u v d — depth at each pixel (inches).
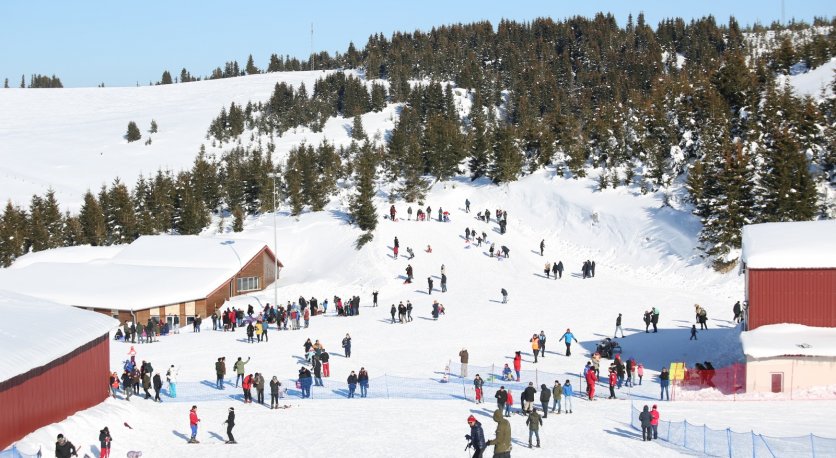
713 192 2513.5
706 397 1379.2
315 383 1540.4
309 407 1380.4
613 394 1401.3
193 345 1952.5
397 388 1504.7
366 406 1376.7
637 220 2849.4
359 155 4328.3
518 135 3806.6
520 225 3134.8
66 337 1195.3
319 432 1202.0
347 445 1123.9
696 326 1947.6
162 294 2390.5
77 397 1220.5
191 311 2440.9
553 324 2031.3
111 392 1440.7
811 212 2340.1
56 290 2437.3
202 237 2938.0
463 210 3289.9
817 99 3592.5
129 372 1471.5
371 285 2571.4
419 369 1657.2
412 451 1086.4
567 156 3508.9
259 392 1413.6
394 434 1177.4
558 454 1045.2
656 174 2982.3
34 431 1077.1
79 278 2556.6
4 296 1402.6
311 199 3607.3
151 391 1530.5
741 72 3361.2
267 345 1921.8
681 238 2635.3
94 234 3580.2
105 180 5187.0
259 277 2778.1
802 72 4421.8
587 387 1397.6
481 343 1873.8
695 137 3134.8
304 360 1754.4
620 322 1859.0
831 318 1459.2
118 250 3038.9
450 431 1189.1
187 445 1151.0
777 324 1478.8
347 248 2967.5
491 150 3654.0
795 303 1475.1
